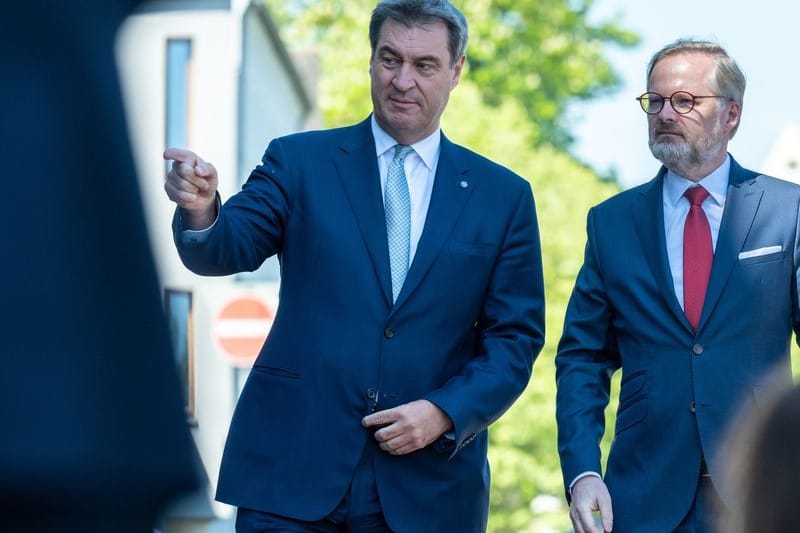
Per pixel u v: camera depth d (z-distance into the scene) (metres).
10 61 3.20
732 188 7.88
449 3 7.82
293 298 7.66
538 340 7.97
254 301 22.75
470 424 7.44
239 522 7.57
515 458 36.81
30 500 2.90
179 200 6.92
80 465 2.96
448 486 7.64
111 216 3.23
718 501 7.48
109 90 3.31
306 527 7.42
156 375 3.16
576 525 7.67
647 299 7.82
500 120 41.31
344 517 7.50
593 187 40.19
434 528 7.57
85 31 3.29
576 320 8.14
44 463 2.94
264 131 35.47
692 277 7.79
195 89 27.98
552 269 38.91
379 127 7.93
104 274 3.18
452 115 41.19
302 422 7.46
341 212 7.67
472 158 8.03
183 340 26.14
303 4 50.12
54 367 3.05
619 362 8.24
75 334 3.09
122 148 3.29
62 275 3.13
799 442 2.52
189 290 26.17
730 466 2.68
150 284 3.24
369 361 7.48
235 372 26.81
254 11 31.92
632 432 7.76
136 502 3.01
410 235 7.74
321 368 7.47
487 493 8.01
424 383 7.54
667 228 7.95
